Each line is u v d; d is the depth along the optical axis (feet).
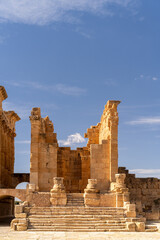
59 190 120.26
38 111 143.74
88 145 176.35
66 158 175.32
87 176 168.66
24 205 114.93
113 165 138.82
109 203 121.39
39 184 139.64
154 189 162.30
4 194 123.24
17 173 178.50
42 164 141.08
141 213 132.16
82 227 104.94
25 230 103.86
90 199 120.37
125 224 107.04
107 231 103.55
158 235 97.25
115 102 145.18
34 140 141.18
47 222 106.83
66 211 114.21
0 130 150.20
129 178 162.40
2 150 154.71
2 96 150.71
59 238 90.58
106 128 148.87
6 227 116.06
